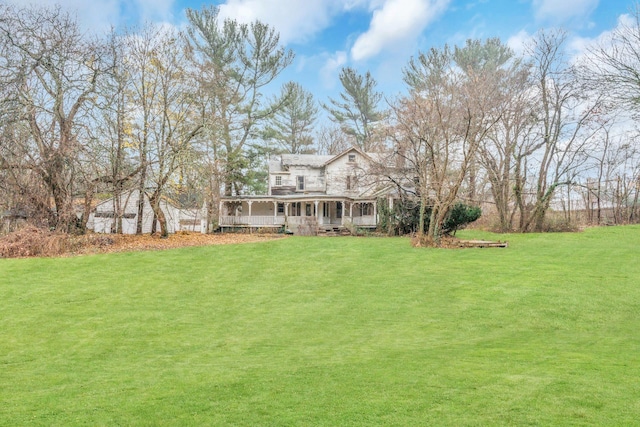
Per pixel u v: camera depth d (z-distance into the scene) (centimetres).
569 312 1056
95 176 2170
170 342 912
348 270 1603
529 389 528
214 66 2848
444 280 1406
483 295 1223
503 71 2773
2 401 567
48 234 1944
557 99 2716
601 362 654
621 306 1084
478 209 2489
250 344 886
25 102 1903
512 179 2886
